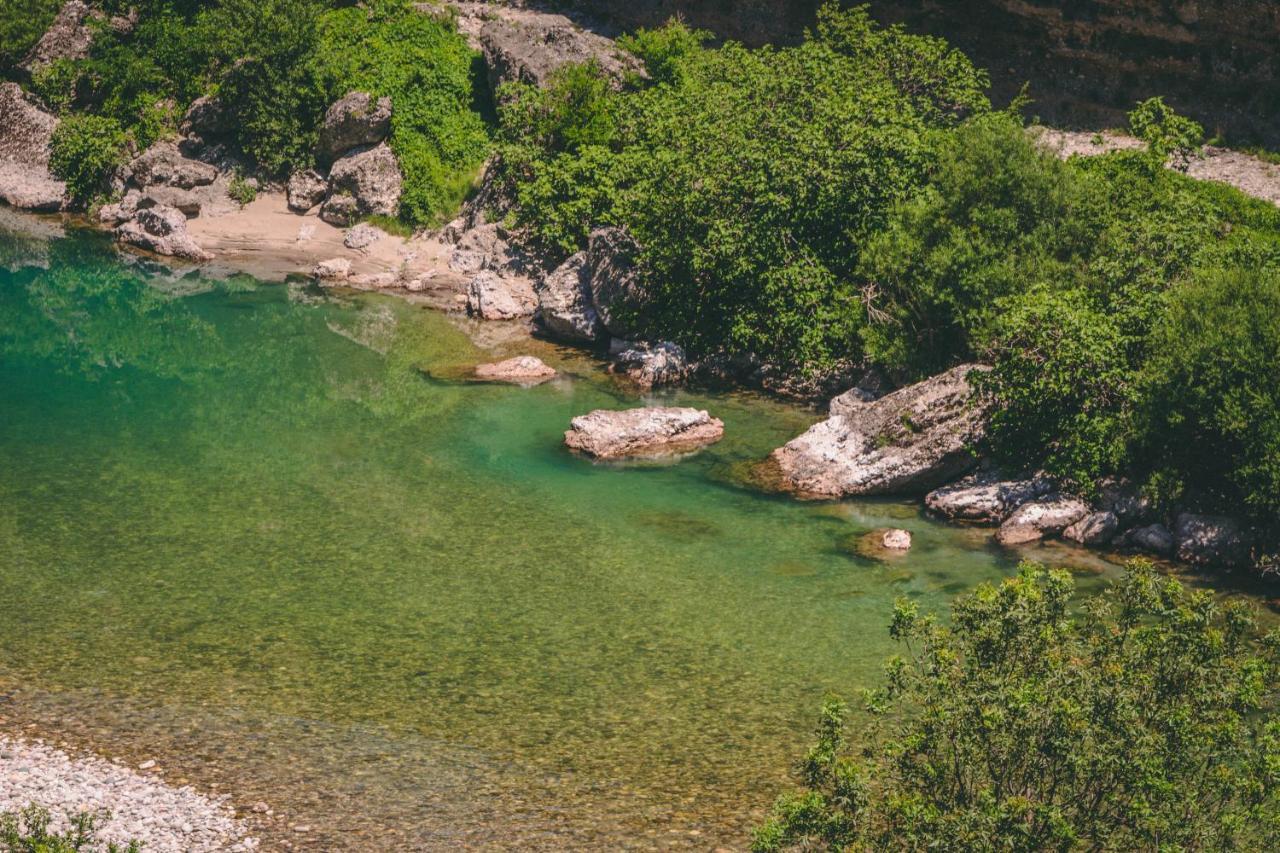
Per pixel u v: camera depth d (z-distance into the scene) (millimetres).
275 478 38000
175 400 44219
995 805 19047
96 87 71562
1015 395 37062
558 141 58031
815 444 39281
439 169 63188
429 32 70188
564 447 40750
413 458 39625
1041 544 35281
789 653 29219
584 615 30703
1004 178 42562
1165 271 39469
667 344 46781
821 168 45188
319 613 30297
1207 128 57219
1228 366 34438
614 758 24938
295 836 22125
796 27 64812
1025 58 59844
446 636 29484
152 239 62281
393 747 25031
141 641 28719
